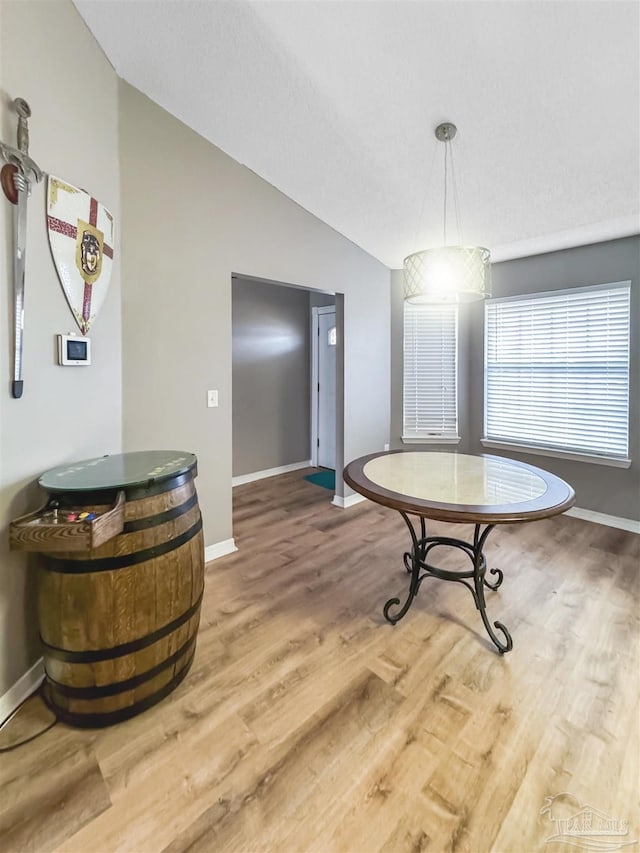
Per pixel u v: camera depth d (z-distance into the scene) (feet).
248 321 15.57
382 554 9.35
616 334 10.65
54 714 4.87
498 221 10.18
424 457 8.27
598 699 5.16
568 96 6.53
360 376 13.00
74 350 6.00
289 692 5.27
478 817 3.79
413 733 4.67
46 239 5.44
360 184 9.52
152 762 4.30
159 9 5.91
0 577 4.78
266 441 16.52
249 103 7.52
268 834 3.66
